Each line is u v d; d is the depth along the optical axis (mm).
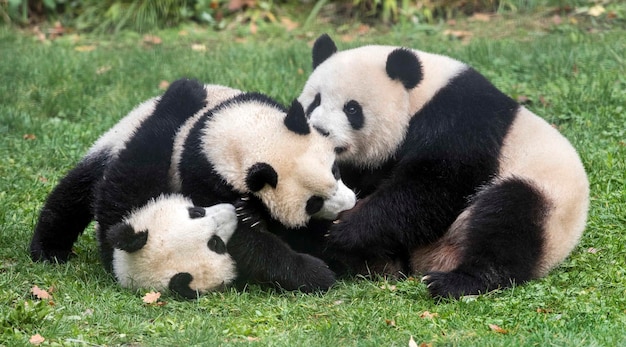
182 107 11781
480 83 12016
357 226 11727
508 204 11352
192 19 25125
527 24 23062
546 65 19234
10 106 18656
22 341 9773
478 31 22969
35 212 13805
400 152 11938
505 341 9633
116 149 12070
